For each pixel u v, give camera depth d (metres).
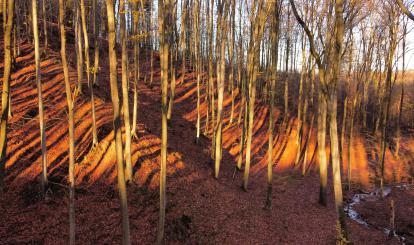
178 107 27.67
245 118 22.84
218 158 17.52
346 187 21.36
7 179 11.94
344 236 11.24
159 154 16.47
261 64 39.25
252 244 12.37
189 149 20.08
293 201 17.47
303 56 26.39
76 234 10.59
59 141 14.85
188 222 12.68
